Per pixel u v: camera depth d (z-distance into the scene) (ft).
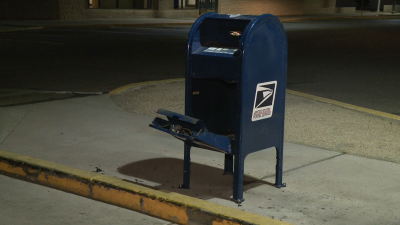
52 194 24.97
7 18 149.07
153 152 30.68
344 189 25.05
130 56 78.48
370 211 22.49
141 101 44.75
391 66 75.25
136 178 26.23
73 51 82.64
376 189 25.11
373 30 151.12
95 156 29.50
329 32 139.13
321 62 78.13
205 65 23.27
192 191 24.67
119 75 61.26
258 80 22.85
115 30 127.95
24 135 33.04
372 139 34.60
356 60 81.41
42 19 153.28
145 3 179.83
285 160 29.53
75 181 24.94
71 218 22.33
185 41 103.14
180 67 68.80
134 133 34.47
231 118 24.48
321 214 22.11
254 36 22.26
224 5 200.85
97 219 22.29
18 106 40.78
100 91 50.88
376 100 50.57
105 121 37.11
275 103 24.09
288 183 25.82
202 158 29.89
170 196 22.50
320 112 42.01
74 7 157.89
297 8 236.63
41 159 28.53
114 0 171.22
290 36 123.44
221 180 26.32
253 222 20.13
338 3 304.71
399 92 55.06
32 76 58.85
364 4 308.40
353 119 40.09
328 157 30.17
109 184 23.89
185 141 24.44
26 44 90.79
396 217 21.91
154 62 72.84
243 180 25.29
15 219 22.11
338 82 60.75
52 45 90.27
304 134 35.40
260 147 23.75
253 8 213.87
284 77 24.27
